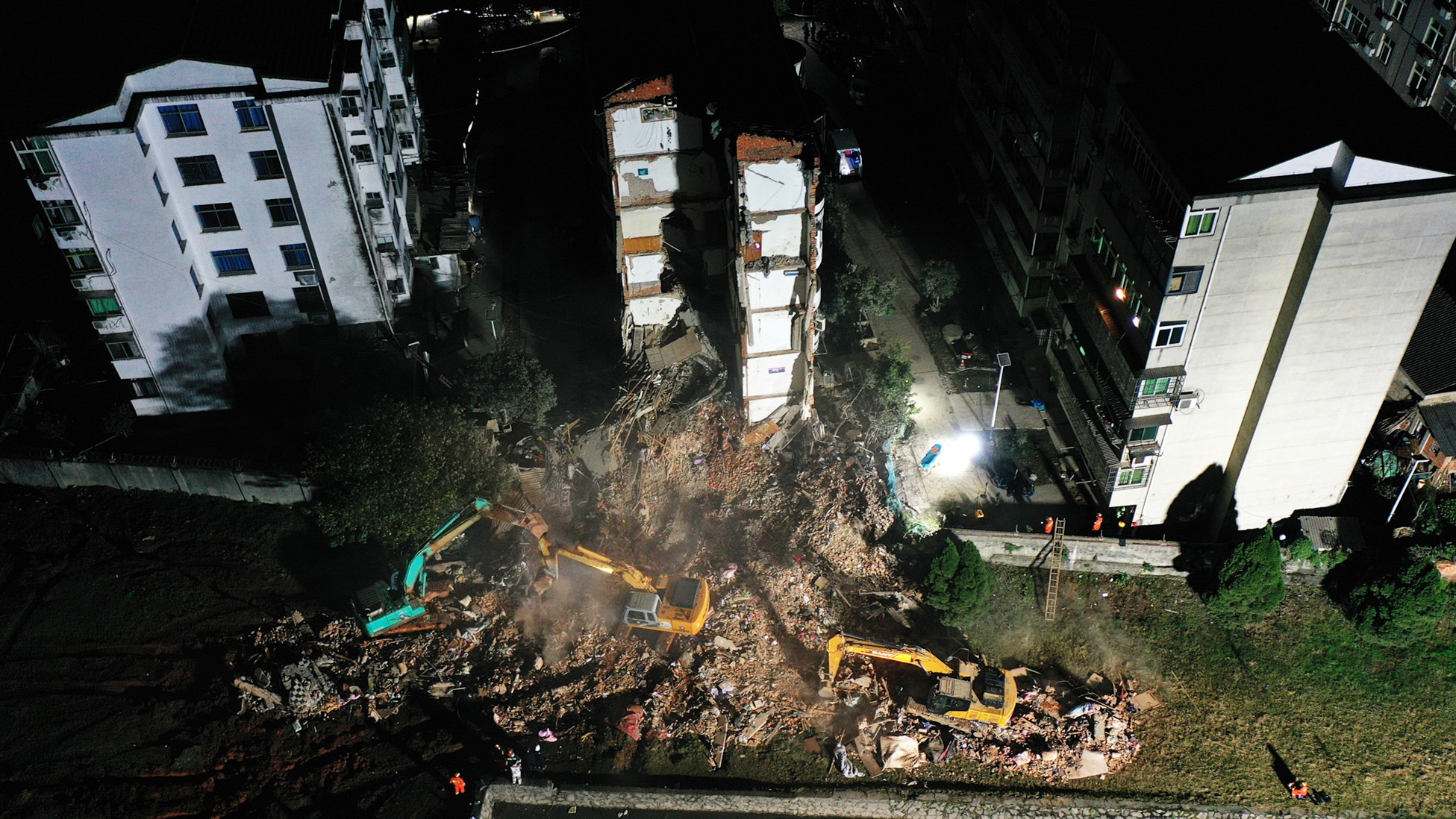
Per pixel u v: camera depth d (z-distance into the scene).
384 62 70.38
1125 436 56.81
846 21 94.19
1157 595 60.16
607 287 76.25
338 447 55.69
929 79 85.00
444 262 74.00
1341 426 56.59
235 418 66.19
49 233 72.12
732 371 65.75
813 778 51.94
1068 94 60.97
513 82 95.19
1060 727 53.72
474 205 82.50
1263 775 53.16
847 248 78.75
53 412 64.56
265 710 53.66
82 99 54.16
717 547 60.19
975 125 78.00
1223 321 52.44
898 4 90.56
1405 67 69.62
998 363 61.34
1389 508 61.44
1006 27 68.50
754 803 50.94
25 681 54.56
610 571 55.50
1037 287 69.38
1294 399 54.84
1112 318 58.16
